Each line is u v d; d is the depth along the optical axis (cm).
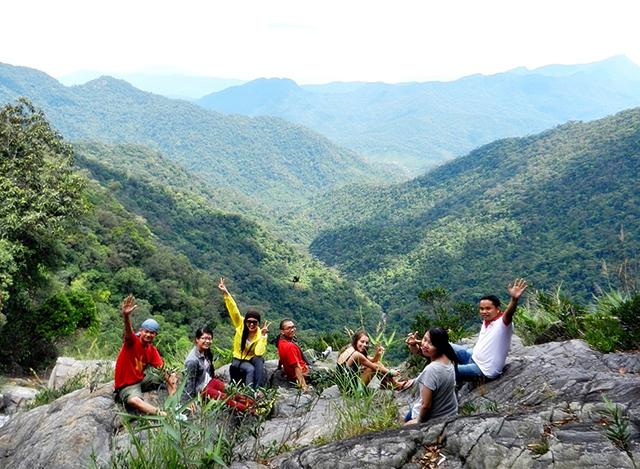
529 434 325
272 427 521
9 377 1931
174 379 605
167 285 7581
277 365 851
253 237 16650
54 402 642
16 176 2158
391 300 15562
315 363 920
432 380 408
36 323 2197
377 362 654
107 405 579
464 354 567
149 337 597
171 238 13838
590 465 286
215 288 9181
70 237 2319
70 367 988
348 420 452
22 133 2186
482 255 16750
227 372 831
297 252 17362
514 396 463
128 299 578
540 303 729
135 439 365
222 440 407
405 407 537
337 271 18812
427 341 421
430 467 328
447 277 15375
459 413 465
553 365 498
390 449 347
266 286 13100
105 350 1286
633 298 550
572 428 321
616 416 297
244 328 692
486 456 315
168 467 354
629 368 473
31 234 2145
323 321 12356
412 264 17488
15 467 525
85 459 503
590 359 506
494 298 546
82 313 2442
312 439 457
